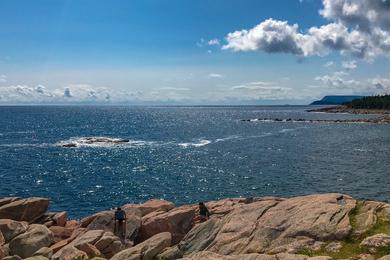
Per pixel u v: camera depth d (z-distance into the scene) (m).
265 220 20.22
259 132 140.50
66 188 56.66
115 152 91.69
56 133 141.88
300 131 141.25
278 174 63.84
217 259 16.55
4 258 22.19
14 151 92.50
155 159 81.19
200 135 133.00
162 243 22.55
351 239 17.31
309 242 17.69
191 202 49.03
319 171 65.62
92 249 22.95
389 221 18.14
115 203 49.12
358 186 54.69
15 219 29.83
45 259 21.48
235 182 58.88
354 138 115.62
